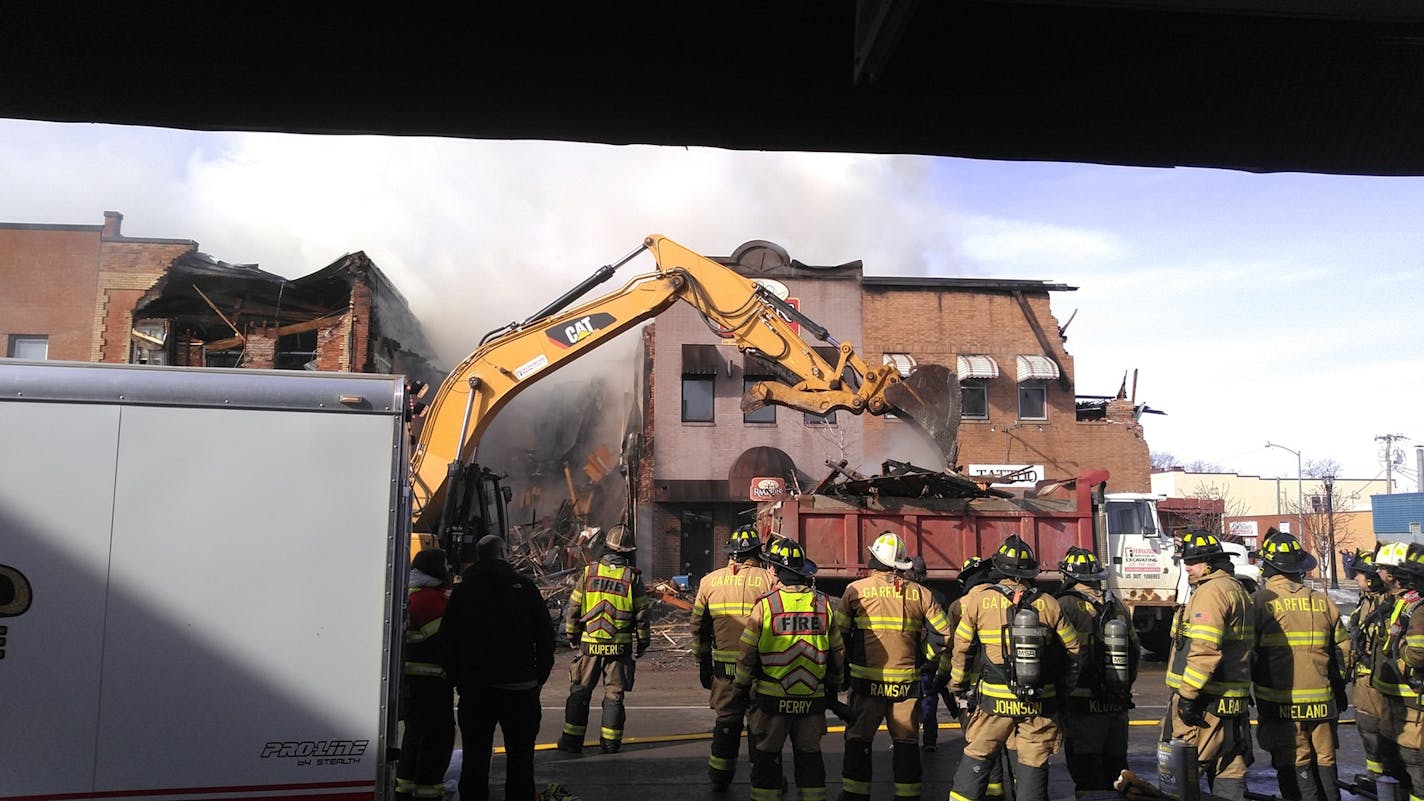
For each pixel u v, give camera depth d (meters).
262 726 4.45
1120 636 6.56
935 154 5.14
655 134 4.94
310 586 4.58
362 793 4.50
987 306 28.09
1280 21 4.22
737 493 26.42
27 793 4.21
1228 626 6.23
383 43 4.45
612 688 8.77
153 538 4.45
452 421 12.59
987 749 5.89
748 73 4.64
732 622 7.26
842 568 13.41
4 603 4.28
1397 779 7.29
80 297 26.77
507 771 6.09
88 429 4.45
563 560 26.80
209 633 4.45
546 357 13.01
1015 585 5.96
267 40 4.40
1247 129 4.89
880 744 9.36
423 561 6.45
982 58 4.52
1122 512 15.70
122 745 4.31
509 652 6.02
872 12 3.41
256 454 4.60
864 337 27.61
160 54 4.43
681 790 7.39
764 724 6.18
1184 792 4.85
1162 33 4.36
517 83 4.64
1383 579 7.82
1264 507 74.56
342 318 27.81
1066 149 5.07
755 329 13.48
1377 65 4.55
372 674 4.59
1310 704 6.35
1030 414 28.20
